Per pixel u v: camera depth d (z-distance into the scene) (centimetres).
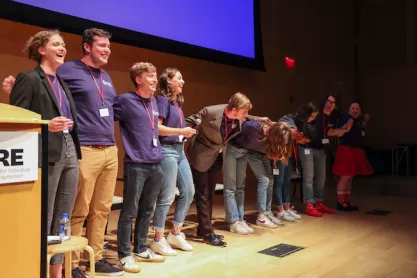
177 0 544
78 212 272
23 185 160
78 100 270
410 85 903
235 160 414
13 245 157
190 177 353
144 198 311
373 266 316
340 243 382
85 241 222
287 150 415
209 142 364
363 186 770
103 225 291
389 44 930
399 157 870
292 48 792
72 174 247
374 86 945
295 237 403
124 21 476
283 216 479
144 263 315
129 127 297
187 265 312
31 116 163
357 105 548
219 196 636
